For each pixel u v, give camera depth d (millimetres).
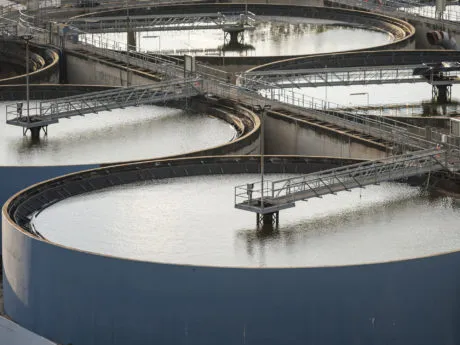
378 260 89188
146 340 84875
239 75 161625
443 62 169375
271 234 94562
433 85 164500
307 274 82188
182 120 139500
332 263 88625
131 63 173750
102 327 86188
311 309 82750
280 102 142500
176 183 107875
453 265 85250
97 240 93562
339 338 83438
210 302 83000
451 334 86438
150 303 84062
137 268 83938
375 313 83625
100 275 85312
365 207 100938
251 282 82375
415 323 84750
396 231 95250
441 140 123188
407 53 184000
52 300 88438
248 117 138000
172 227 96250
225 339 83375
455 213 99625
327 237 93938
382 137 130625
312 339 83125
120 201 102500
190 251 91125
